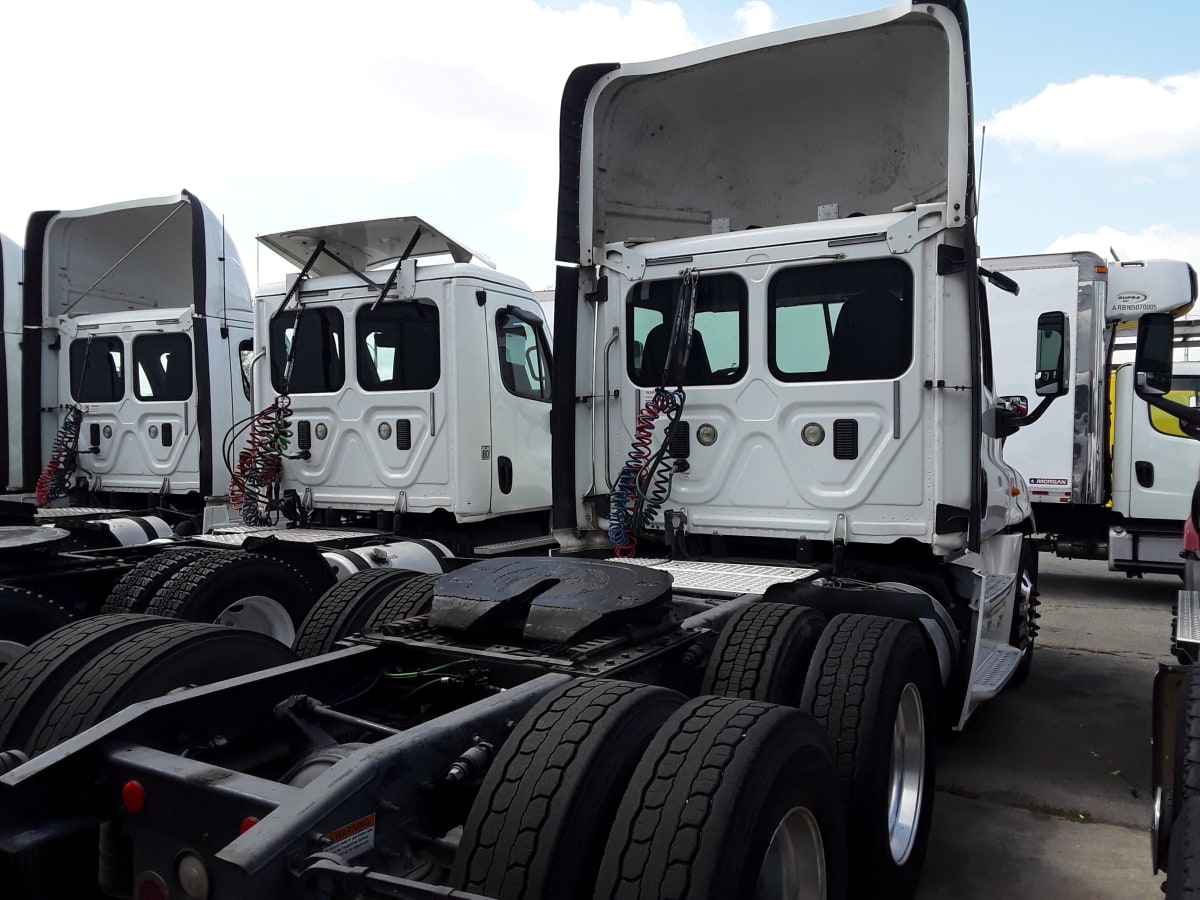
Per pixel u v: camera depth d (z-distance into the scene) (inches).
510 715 100.5
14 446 328.5
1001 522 227.6
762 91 200.5
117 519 260.7
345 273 268.5
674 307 193.9
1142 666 293.9
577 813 85.0
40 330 319.6
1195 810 90.7
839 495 179.5
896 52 184.9
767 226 216.7
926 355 174.1
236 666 124.8
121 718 97.3
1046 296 413.4
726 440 188.7
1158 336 165.3
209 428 285.1
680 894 78.7
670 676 130.0
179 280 363.6
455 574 140.1
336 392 256.5
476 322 245.4
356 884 72.4
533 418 269.3
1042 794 187.2
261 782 85.0
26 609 160.4
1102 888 147.3
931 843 164.2
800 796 93.7
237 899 72.6
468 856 85.4
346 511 258.5
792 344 184.2
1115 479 411.8
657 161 213.2
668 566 181.9
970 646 173.5
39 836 88.3
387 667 129.3
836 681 127.9
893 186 203.2
